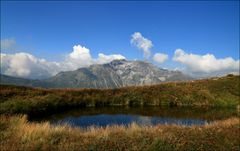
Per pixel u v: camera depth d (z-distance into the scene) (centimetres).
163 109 4475
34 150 1275
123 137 1550
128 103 4947
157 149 1401
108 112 3988
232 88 5888
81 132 1762
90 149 1335
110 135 1605
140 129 1764
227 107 4900
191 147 1464
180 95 5412
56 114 3650
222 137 1695
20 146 1291
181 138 1571
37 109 3591
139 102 5072
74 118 3403
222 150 1490
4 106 3175
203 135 1680
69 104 4344
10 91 4134
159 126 1948
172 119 3447
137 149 1367
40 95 4331
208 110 4422
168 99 5209
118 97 5053
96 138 1517
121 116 3641
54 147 1334
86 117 3497
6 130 1614
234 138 1689
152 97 5259
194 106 4975
